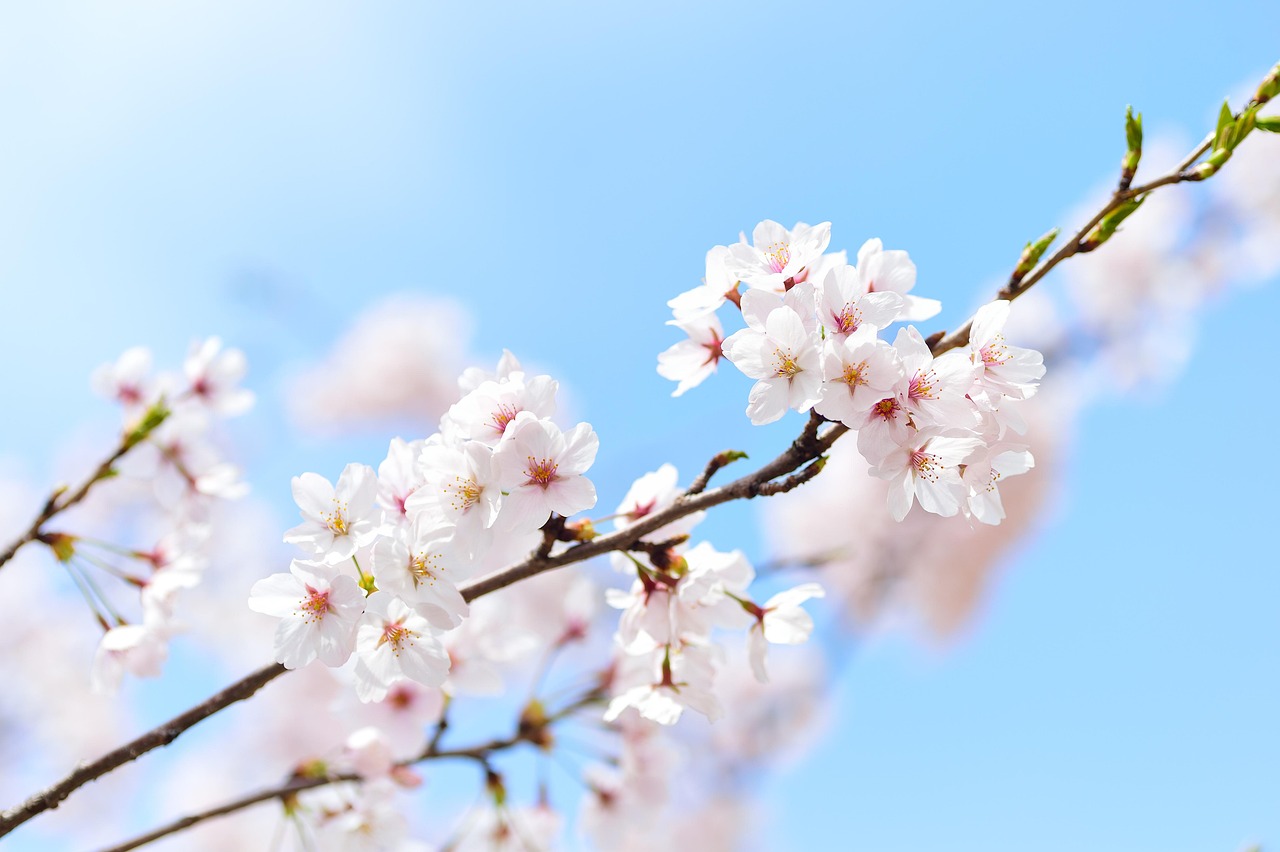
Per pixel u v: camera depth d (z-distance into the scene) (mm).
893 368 821
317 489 841
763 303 841
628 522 891
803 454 832
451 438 841
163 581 980
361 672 844
